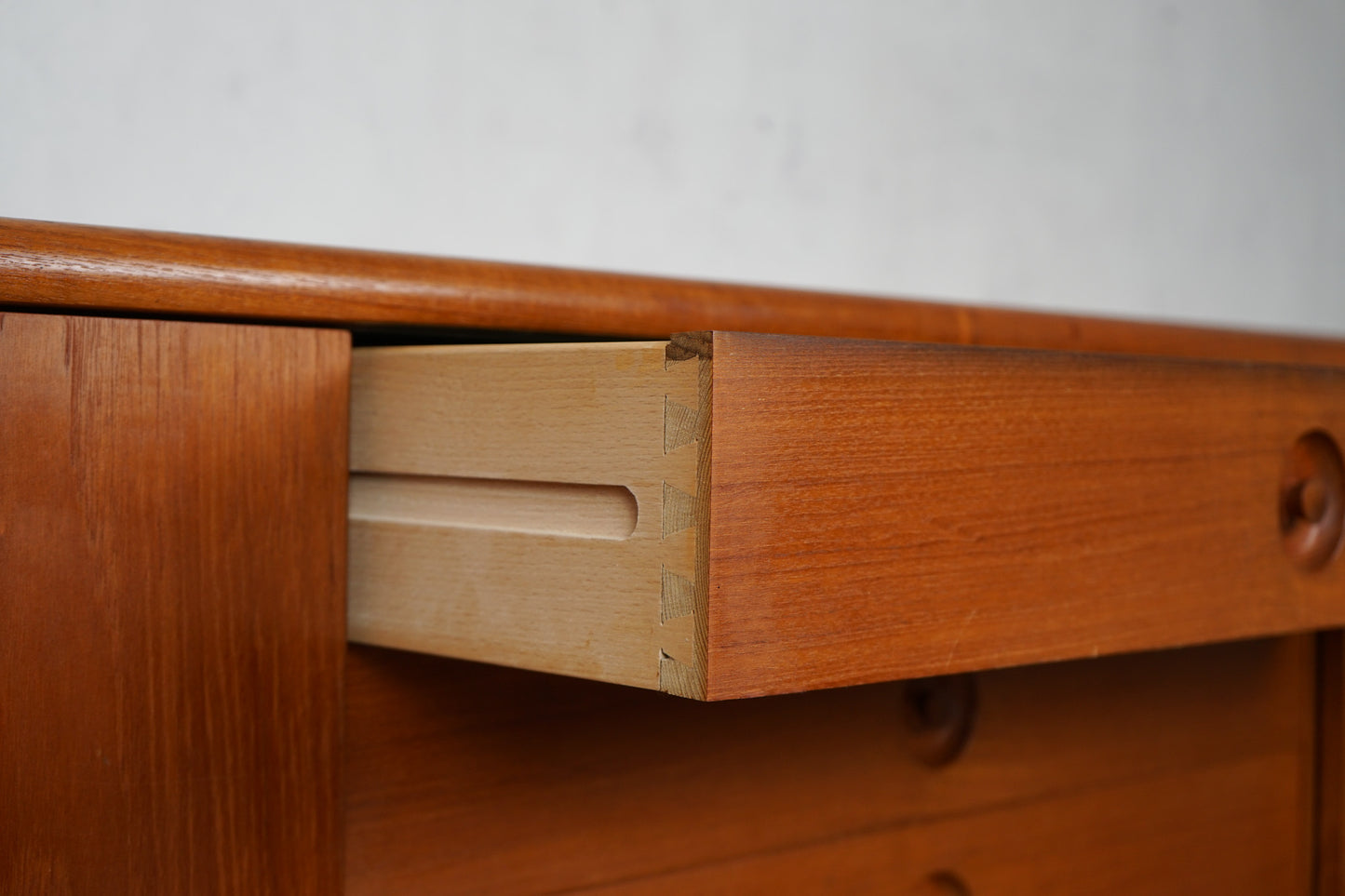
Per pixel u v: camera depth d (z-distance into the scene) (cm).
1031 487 89
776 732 104
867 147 190
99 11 120
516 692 95
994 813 113
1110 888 118
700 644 79
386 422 91
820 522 82
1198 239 241
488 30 150
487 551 87
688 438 80
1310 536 103
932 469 85
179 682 86
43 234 83
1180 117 236
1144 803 120
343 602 90
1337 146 268
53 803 83
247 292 86
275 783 88
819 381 81
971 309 110
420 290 90
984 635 87
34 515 83
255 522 88
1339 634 132
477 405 87
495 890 94
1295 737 131
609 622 82
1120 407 92
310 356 89
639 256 166
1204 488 96
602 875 98
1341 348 127
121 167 121
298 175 133
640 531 81
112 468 85
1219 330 121
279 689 88
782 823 104
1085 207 221
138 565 85
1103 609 92
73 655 84
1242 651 126
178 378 86
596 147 161
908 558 84
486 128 150
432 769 93
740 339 79
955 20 200
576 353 84
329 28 136
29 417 83
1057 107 215
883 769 108
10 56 116
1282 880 129
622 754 98
